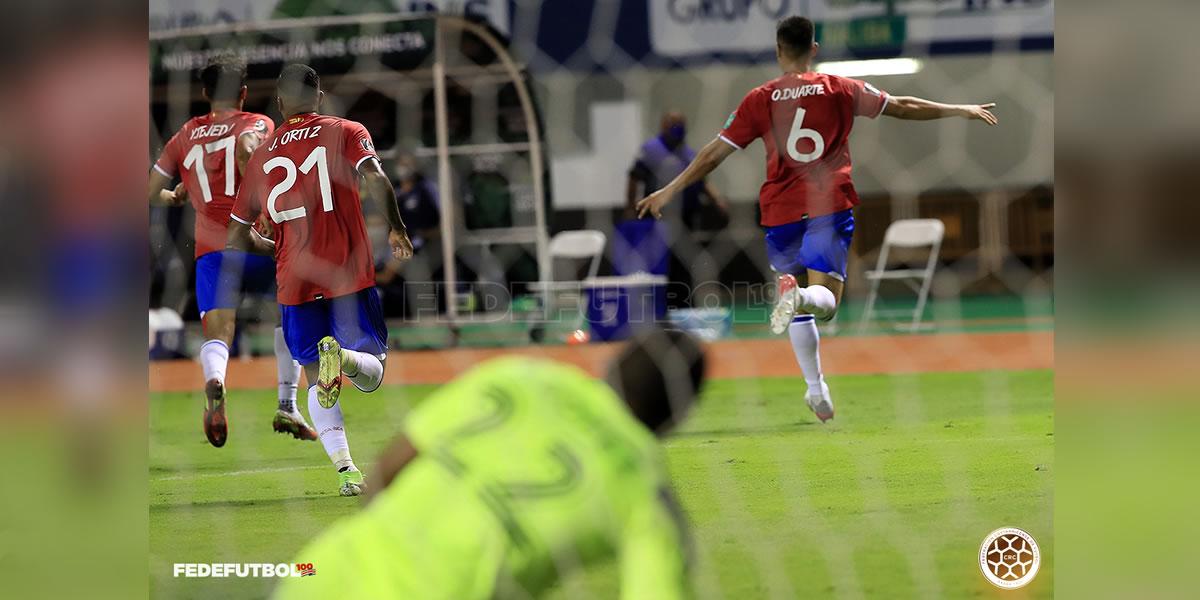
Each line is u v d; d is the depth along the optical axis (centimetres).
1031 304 4934
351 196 1766
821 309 2066
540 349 3569
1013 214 4994
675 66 4069
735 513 1551
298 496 1772
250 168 1819
